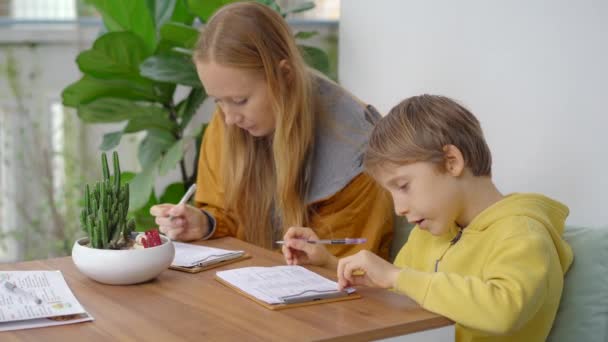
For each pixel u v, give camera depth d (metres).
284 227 1.94
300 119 1.85
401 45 2.48
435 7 2.32
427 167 1.33
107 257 1.37
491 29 2.14
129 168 3.70
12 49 3.57
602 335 1.35
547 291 1.26
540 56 2.00
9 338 1.10
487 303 1.19
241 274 1.45
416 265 1.57
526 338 1.35
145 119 2.62
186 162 3.33
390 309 1.26
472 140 1.35
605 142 1.84
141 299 1.31
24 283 1.36
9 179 3.73
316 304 1.28
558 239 1.37
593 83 1.86
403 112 1.37
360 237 1.91
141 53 2.51
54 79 3.63
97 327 1.16
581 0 1.88
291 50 1.82
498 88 2.13
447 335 1.50
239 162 1.97
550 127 1.98
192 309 1.25
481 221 1.37
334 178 1.92
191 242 1.81
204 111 3.27
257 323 1.17
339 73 2.78
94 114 2.59
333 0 3.78
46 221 3.81
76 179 3.76
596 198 1.87
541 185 2.02
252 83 1.76
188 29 2.39
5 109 3.64
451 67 2.28
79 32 3.60
